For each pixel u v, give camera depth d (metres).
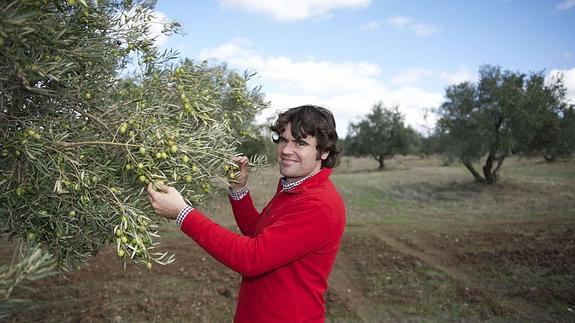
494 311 6.20
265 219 2.33
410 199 17.50
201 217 1.98
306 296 2.13
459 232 10.91
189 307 6.21
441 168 34.59
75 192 1.92
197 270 7.81
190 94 2.45
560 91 18.62
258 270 1.95
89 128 2.11
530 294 6.71
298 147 2.19
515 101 18.03
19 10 1.73
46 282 7.01
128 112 2.09
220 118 2.81
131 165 1.96
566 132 18.31
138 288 6.89
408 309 6.46
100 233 2.14
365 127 40.81
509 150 18.28
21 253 1.52
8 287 1.27
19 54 1.77
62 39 1.98
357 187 21.75
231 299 6.59
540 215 12.64
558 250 8.66
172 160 1.97
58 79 1.85
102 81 2.27
